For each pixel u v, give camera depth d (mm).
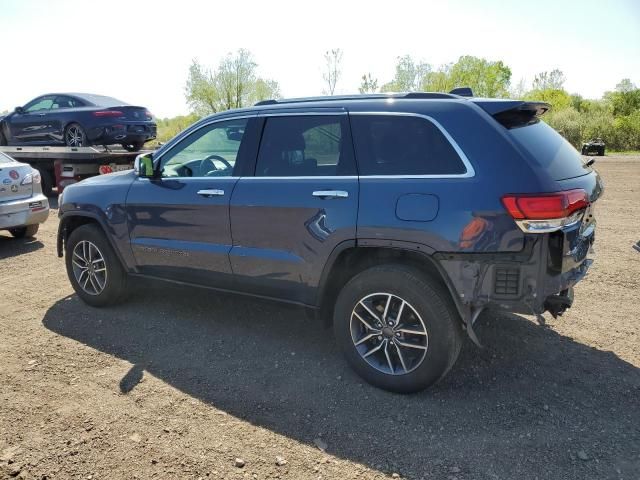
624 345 4039
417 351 3334
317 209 3469
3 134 13109
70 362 3848
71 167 10891
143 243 4445
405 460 2740
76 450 2828
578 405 3223
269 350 4039
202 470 2674
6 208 7184
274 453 2807
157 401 3316
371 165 3373
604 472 2619
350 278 3699
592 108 47906
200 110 34344
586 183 3223
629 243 7250
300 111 3738
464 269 3029
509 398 3311
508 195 2908
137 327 4484
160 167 4441
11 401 3305
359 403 3279
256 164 3877
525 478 2590
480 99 3305
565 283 3094
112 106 11797
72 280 5027
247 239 3846
